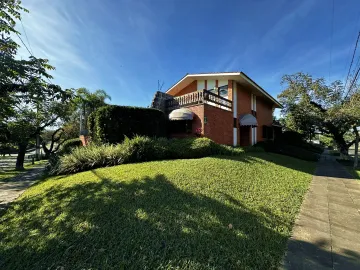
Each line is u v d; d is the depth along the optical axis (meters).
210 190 5.85
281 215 4.77
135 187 5.81
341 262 3.13
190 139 12.09
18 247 3.46
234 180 6.99
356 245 3.65
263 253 3.24
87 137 15.82
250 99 20.39
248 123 17.28
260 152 16.34
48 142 36.06
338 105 17.05
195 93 14.48
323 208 5.60
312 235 4.01
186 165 8.39
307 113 19.09
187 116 13.91
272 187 6.89
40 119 17.92
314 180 9.35
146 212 4.36
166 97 17.77
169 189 5.72
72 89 7.07
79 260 3.00
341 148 20.08
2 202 6.28
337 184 8.69
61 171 9.17
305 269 2.95
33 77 5.79
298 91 19.88
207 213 4.44
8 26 5.52
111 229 3.75
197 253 3.13
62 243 3.42
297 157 18.81
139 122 13.08
